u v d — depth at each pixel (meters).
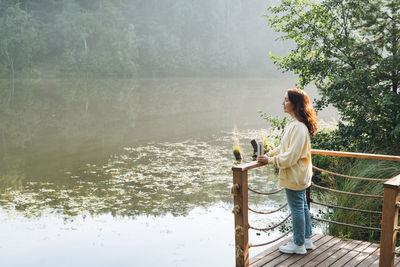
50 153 13.28
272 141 12.55
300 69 9.85
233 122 20.78
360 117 8.73
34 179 9.88
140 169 10.73
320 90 10.05
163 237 6.16
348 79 8.53
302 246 3.83
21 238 6.21
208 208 7.50
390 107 8.34
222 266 5.12
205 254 5.51
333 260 3.74
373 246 4.10
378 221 5.73
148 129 18.55
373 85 8.73
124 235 6.27
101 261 5.34
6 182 9.62
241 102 31.47
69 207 7.66
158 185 9.12
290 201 3.66
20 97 32.69
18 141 15.61
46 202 8.00
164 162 11.55
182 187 8.94
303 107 3.40
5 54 60.12
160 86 49.91
